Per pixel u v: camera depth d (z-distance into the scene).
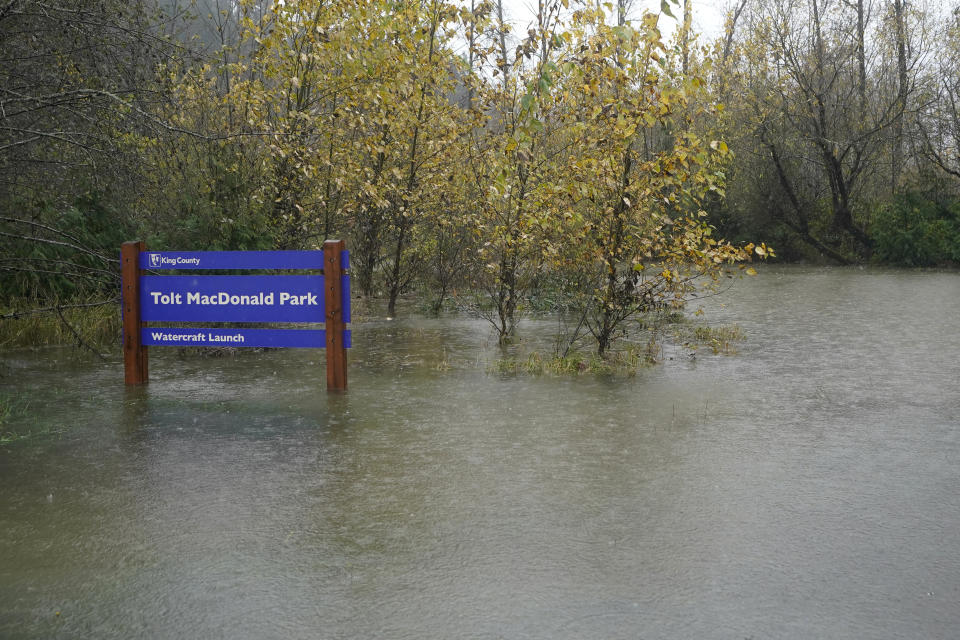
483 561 3.92
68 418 6.88
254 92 11.98
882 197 35.81
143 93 8.87
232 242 11.25
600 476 5.27
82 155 8.84
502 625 3.29
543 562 3.91
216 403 7.50
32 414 7.04
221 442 6.11
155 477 5.25
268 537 4.23
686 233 9.60
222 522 4.45
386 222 15.63
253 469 5.43
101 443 6.09
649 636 3.20
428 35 13.64
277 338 8.18
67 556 3.99
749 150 34.53
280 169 12.58
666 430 6.52
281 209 12.55
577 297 15.08
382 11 12.37
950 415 7.07
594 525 4.39
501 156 11.84
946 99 32.53
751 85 33.62
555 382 8.60
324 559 3.95
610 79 9.41
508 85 12.34
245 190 11.54
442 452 5.84
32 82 8.45
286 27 12.16
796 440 6.20
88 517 4.53
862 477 5.27
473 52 12.59
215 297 8.26
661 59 9.21
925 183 33.25
